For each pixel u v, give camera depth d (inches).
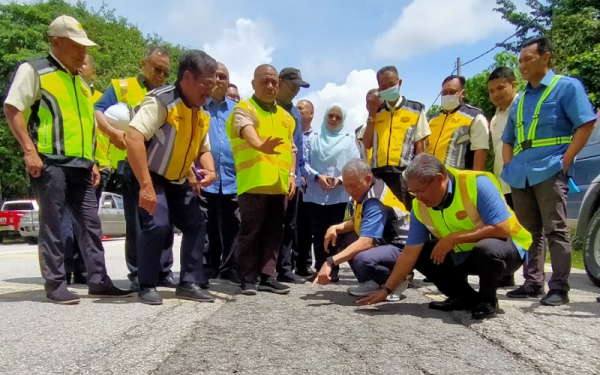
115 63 1029.8
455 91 182.9
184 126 131.7
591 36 518.6
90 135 140.3
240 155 151.1
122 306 125.2
